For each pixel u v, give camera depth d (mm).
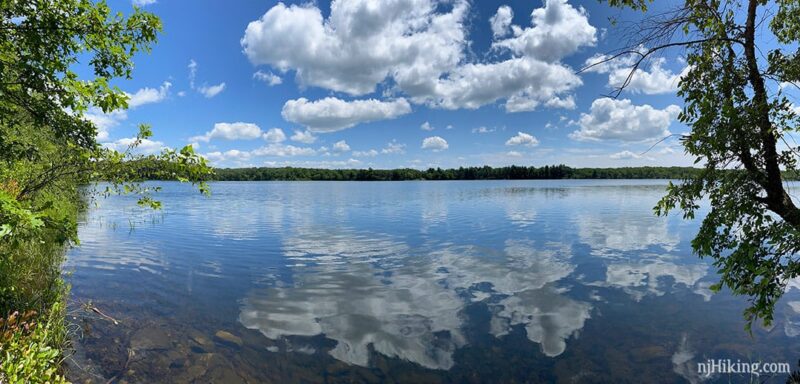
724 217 5023
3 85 5391
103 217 27875
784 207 4688
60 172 6727
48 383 4891
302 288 11141
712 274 12633
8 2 5203
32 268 9789
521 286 11320
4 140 6160
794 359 6949
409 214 31578
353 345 7516
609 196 54312
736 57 5066
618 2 5641
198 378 6328
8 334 5410
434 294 10578
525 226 24266
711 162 4992
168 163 6371
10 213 4438
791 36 5699
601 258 15078
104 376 6230
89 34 5941
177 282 11625
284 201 47594
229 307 9531
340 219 28219
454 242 18734
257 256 15445
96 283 11172
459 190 76875
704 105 4680
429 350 7352
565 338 7836
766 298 4398
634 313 9133
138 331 7941
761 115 4543
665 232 21641
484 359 7004
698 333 8047
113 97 5723
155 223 25234
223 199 51500
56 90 5766
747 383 6191
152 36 6453
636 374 6516
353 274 12695
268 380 6332
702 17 5254
